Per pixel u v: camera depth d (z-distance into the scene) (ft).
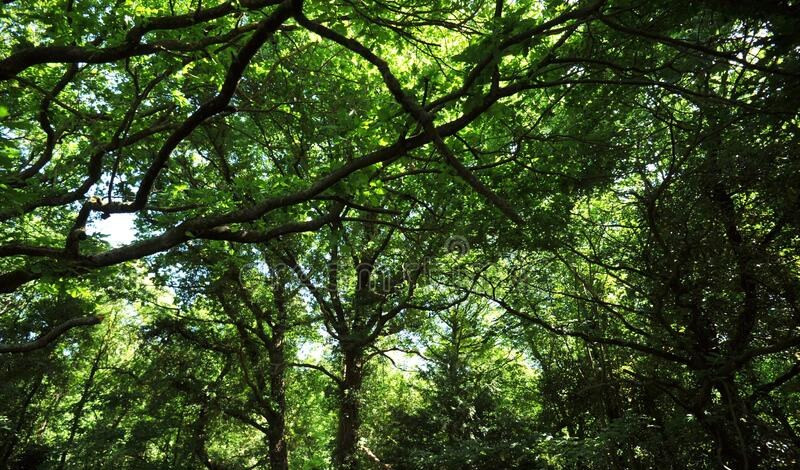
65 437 88.07
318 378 72.69
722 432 26.30
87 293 26.68
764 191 24.34
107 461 63.62
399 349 64.23
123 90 30.71
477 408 54.95
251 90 33.78
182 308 58.49
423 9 23.34
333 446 73.77
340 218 21.90
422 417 56.34
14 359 67.92
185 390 63.93
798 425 28.43
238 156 50.67
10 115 26.45
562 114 32.68
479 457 45.29
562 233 35.12
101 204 20.61
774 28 16.74
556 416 52.31
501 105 15.85
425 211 37.78
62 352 79.05
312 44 28.60
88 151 29.12
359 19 20.07
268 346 61.11
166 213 31.94
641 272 28.68
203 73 26.35
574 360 50.49
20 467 69.51
